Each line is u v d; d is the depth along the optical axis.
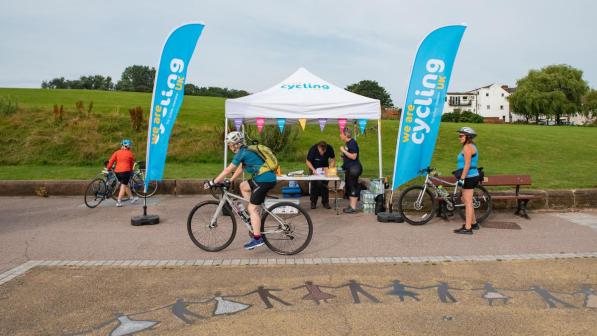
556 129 30.33
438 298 4.57
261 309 4.30
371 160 17.27
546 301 4.48
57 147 17.41
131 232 7.60
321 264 5.71
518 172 13.84
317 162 9.80
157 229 7.83
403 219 8.20
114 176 10.77
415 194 8.57
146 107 29.06
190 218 6.45
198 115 25.75
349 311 4.25
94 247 6.61
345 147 9.23
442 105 8.17
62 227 8.01
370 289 4.83
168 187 12.02
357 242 6.84
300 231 6.18
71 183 11.80
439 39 8.00
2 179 12.62
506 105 96.75
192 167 15.59
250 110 9.04
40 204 10.52
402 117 8.20
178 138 19.02
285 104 9.04
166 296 4.64
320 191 9.85
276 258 6.00
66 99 32.84
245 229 7.71
